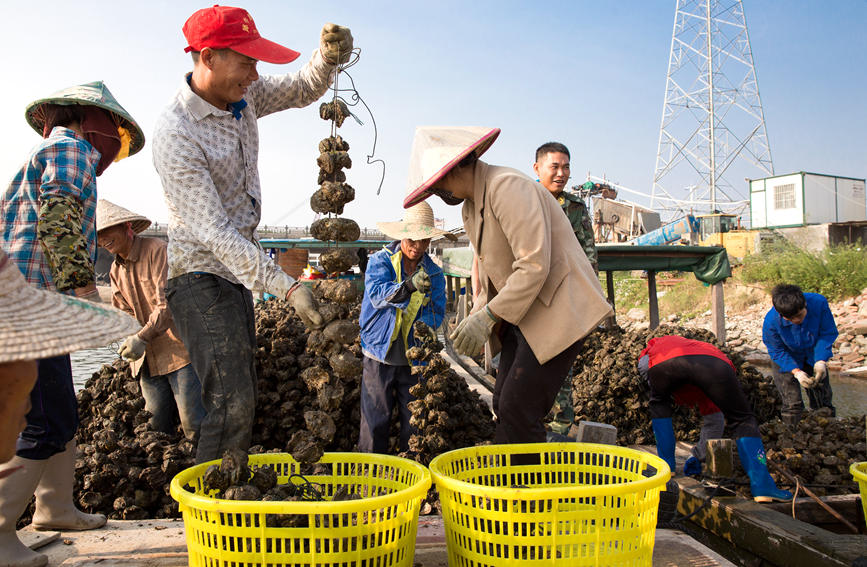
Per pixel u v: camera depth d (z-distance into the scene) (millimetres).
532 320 2766
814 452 4266
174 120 2574
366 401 3945
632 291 26422
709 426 4137
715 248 8164
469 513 2168
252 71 2650
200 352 2660
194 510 1981
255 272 2379
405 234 3887
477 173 2795
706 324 19078
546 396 2834
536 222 2594
